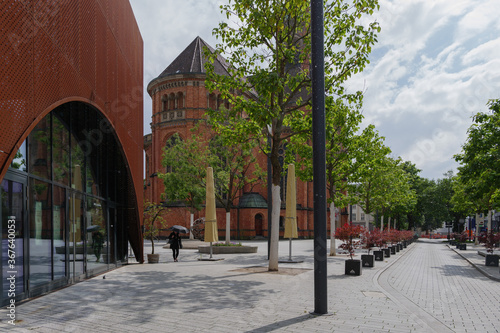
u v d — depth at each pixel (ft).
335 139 69.41
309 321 20.62
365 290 31.71
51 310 22.95
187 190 106.32
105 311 22.68
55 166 31.94
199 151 105.29
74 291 29.99
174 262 58.85
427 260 69.82
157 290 30.35
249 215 153.38
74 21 30.09
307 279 36.78
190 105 148.56
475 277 45.06
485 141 60.08
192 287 31.83
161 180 150.61
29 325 19.36
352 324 20.17
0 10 20.45
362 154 70.28
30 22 23.25
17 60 21.90
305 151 71.46
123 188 53.36
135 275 40.52
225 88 47.26
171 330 18.62
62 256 32.99
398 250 89.45
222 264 54.29
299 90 46.37
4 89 20.74
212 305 24.50
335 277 40.45
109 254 47.57
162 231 141.79
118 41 44.62
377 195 109.40
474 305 27.81
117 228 51.49
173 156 106.01
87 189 39.83
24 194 26.53
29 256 27.12
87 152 40.14
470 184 67.67
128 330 18.60
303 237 165.99
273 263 43.83
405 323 20.52
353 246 44.37
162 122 152.56
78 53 30.89
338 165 73.82
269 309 23.47
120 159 49.08
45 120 30.07
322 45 23.08
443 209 192.13
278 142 44.91
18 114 21.94
